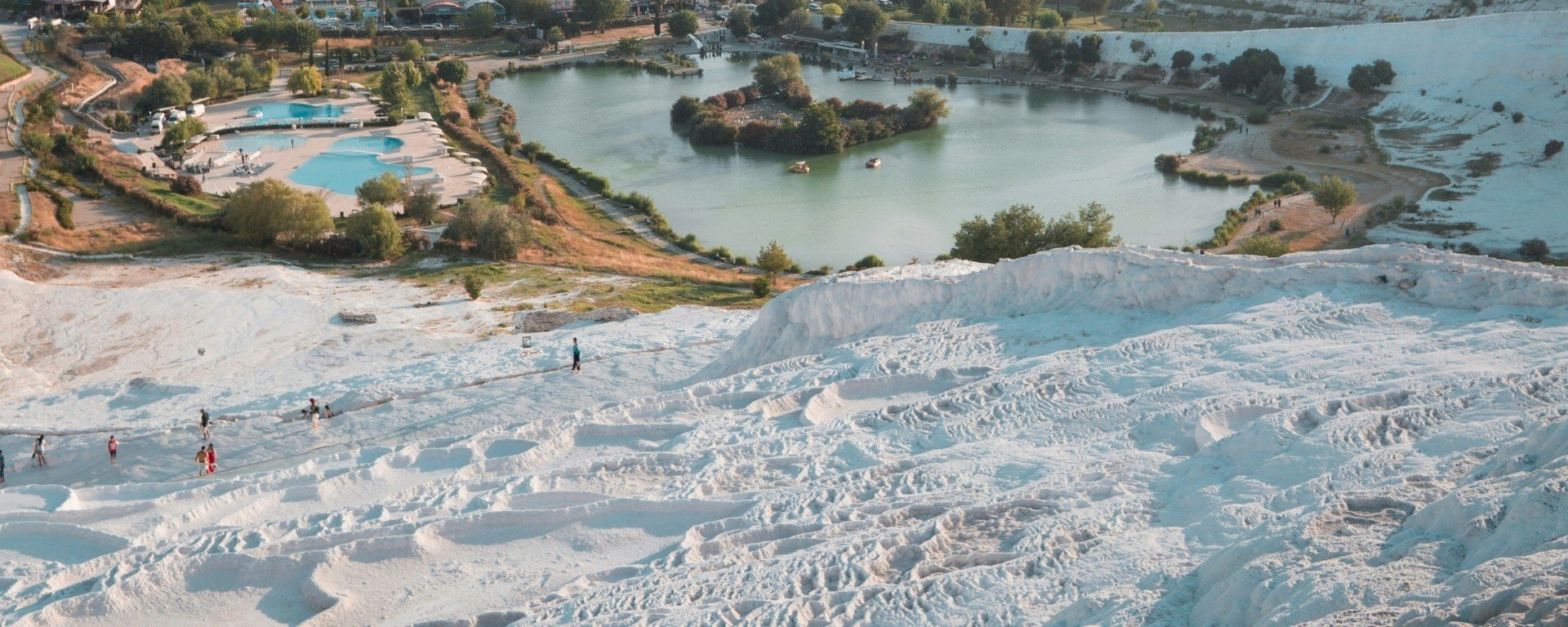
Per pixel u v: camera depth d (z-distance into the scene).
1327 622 14.04
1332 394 26.92
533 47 192.25
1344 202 100.00
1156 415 28.47
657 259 95.69
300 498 32.59
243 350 66.31
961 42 193.75
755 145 138.75
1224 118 147.75
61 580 27.73
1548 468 17.23
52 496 35.22
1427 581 15.02
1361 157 123.06
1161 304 39.72
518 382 51.81
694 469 31.34
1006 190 118.94
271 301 73.62
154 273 82.62
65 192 100.56
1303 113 145.50
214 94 150.88
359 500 32.56
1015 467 27.16
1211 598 17.14
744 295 81.94
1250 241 92.00
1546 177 109.44
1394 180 113.69
